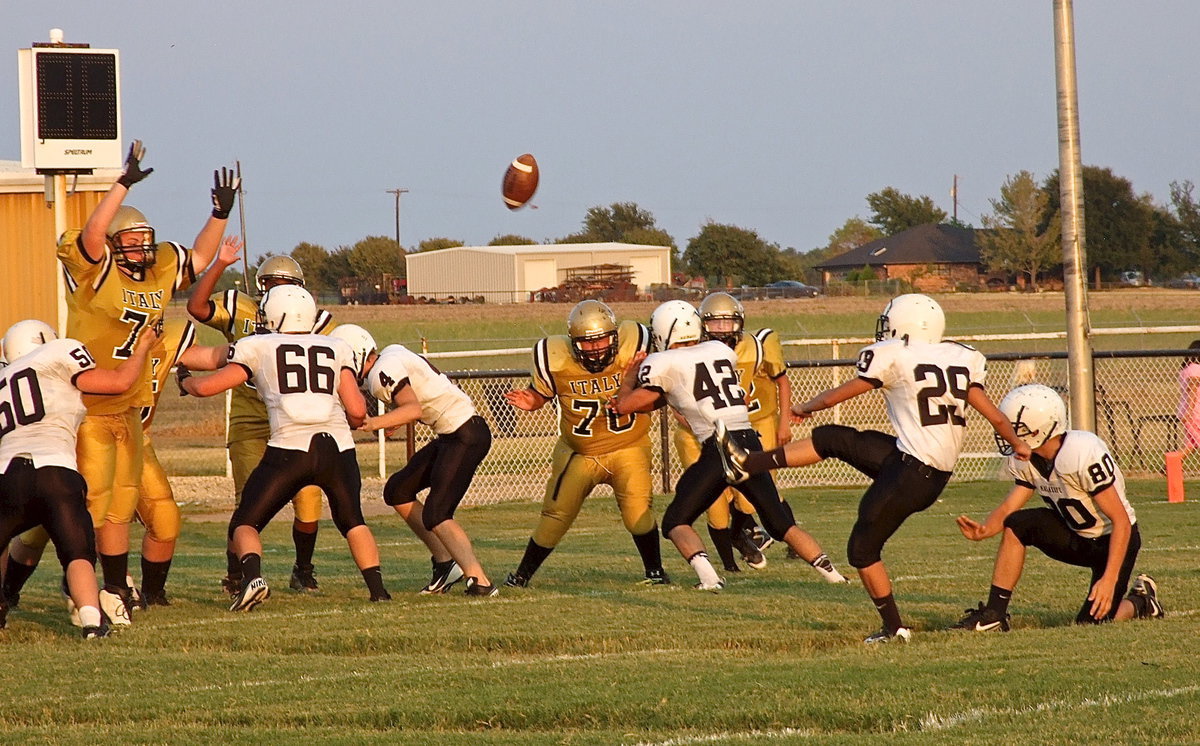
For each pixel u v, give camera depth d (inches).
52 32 1311.5
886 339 766.5
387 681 653.9
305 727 575.2
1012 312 5639.8
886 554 1134.4
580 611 864.9
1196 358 1893.5
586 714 581.0
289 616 867.4
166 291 911.0
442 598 944.9
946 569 1032.8
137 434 893.8
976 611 771.4
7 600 909.8
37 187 1763.0
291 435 892.6
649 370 922.7
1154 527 1288.1
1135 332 2084.2
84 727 581.3
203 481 1916.8
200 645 781.9
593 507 1663.4
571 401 979.9
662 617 835.4
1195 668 625.0
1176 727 522.0
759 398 1143.6
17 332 836.0
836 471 1903.3
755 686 617.6
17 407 793.6
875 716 557.9
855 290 7465.6
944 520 1422.2
